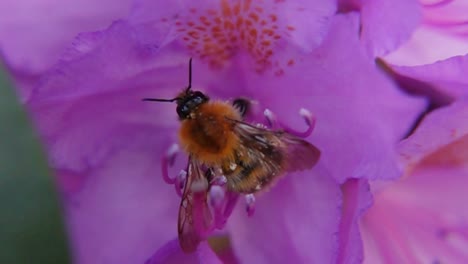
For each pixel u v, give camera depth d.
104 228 0.13
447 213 0.14
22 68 0.13
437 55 0.13
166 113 0.14
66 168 0.13
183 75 0.13
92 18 0.13
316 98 0.13
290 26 0.13
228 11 0.13
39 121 0.13
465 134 0.13
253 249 0.13
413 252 0.14
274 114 0.13
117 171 0.14
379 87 0.12
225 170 0.13
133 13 0.12
